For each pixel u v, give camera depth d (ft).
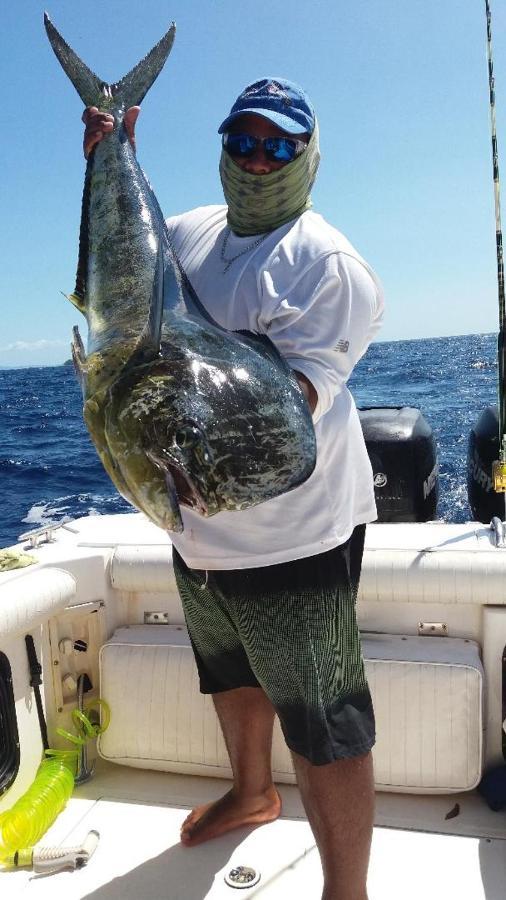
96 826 7.22
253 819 7.05
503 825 7.02
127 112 5.34
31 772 7.73
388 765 7.36
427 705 7.32
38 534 8.60
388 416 12.59
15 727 7.52
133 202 4.99
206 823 6.92
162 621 8.62
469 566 7.55
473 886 6.25
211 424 3.78
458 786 7.28
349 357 5.14
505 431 8.59
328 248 5.06
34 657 7.86
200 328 4.21
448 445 40.06
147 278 4.65
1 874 6.65
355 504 6.00
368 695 5.93
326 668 5.64
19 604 7.41
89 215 5.07
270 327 5.15
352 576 6.10
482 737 7.40
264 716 6.88
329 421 5.54
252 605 5.63
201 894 6.30
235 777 7.02
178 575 6.25
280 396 4.02
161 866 6.65
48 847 6.75
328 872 5.65
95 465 43.75
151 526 9.32
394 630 7.95
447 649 7.64
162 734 7.88
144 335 3.99
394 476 11.89
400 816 7.18
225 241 5.73
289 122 5.11
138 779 8.00
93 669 8.42
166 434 3.73
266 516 5.46
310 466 4.01
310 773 5.68
